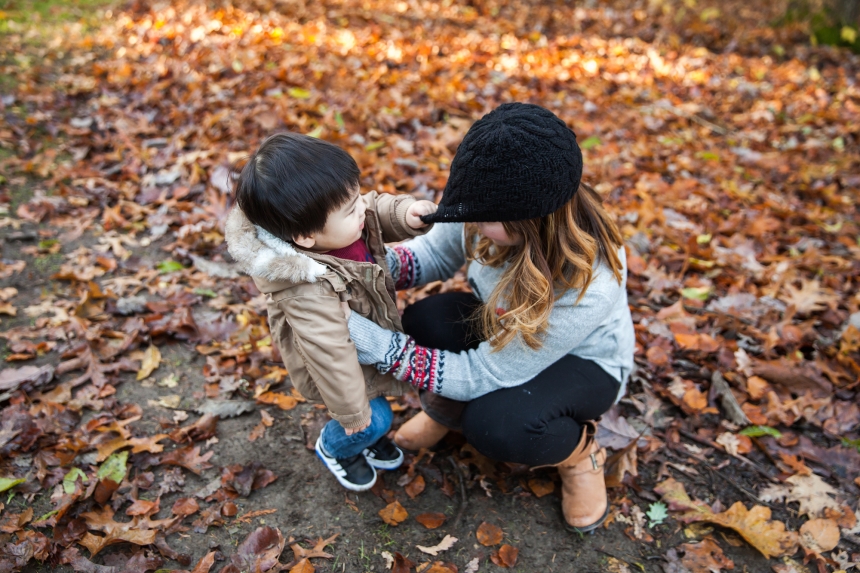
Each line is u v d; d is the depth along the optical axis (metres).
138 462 2.18
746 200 4.04
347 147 3.99
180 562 1.88
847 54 7.04
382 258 1.87
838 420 2.47
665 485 2.19
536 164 1.50
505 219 1.58
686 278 3.26
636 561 1.98
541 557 1.98
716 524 2.10
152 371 2.56
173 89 4.82
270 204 1.56
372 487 2.17
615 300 1.81
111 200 3.64
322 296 1.66
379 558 1.95
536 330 1.77
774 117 5.47
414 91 5.00
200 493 2.10
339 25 6.59
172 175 3.76
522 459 1.92
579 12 7.94
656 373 2.65
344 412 1.72
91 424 2.28
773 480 2.25
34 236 3.29
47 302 2.87
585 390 1.93
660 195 3.95
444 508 2.12
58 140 4.18
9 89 4.73
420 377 1.86
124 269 3.12
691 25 7.66
